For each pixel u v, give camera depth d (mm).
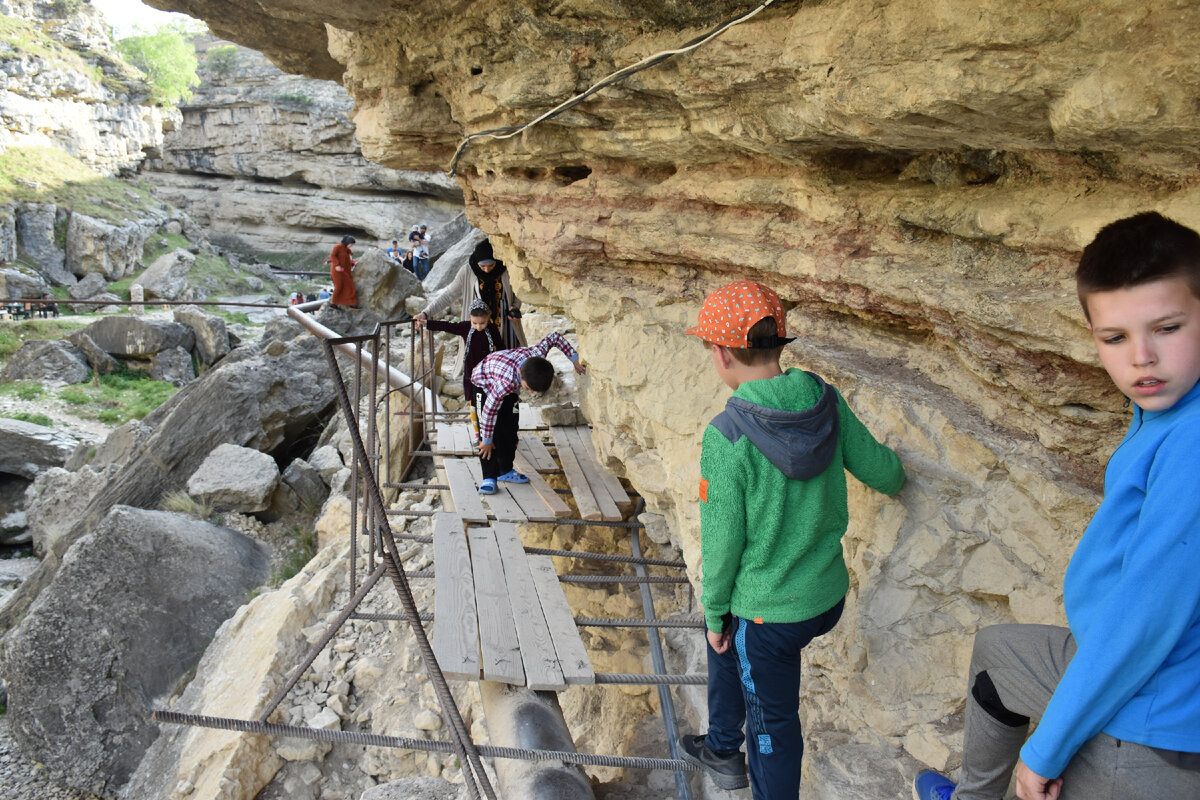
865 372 3027
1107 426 2258
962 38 1814
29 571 13344
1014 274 2309
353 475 4520
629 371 4113
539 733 3119
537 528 5840
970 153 2406
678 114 3174
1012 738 1882
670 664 4570
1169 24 1527
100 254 34656
